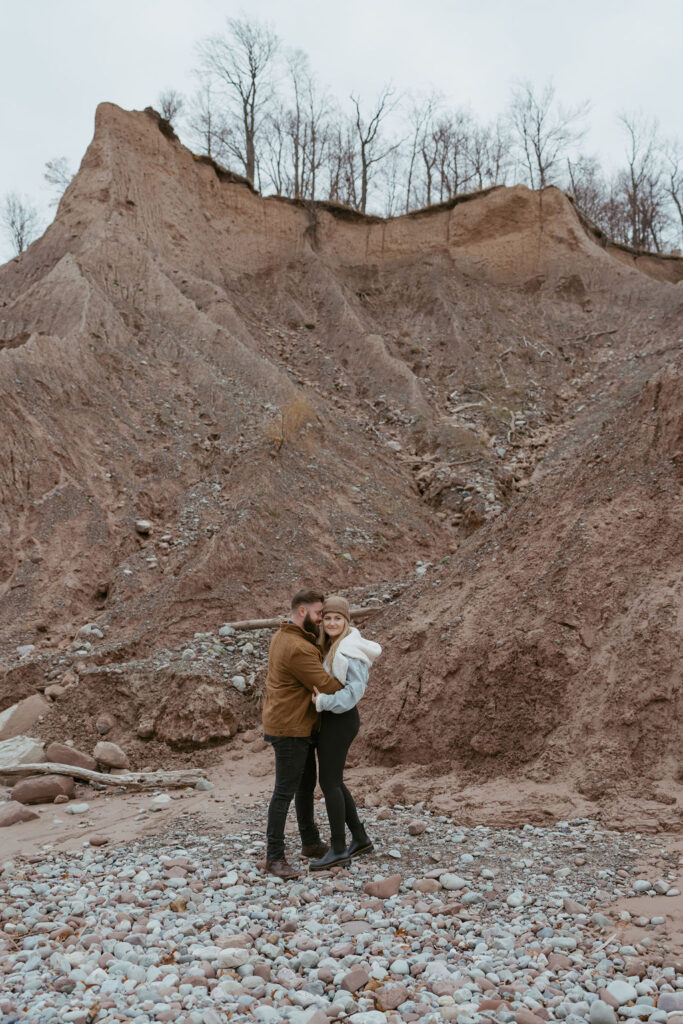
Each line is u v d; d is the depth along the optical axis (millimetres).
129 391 17750
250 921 3895
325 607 4910
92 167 24359
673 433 7754
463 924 3721
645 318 25266
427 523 15531
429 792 5957
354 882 4422
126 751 7750
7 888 4625
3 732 8469
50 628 11492
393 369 21984
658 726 5473
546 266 28312
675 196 41906
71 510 13836
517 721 6070
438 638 7074
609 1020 2768
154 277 21953
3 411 14891
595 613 6430
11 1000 3104
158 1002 3055
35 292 20422
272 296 25922
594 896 3988
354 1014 2904
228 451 16219
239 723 7945
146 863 4973
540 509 8109
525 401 21578
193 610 11359
